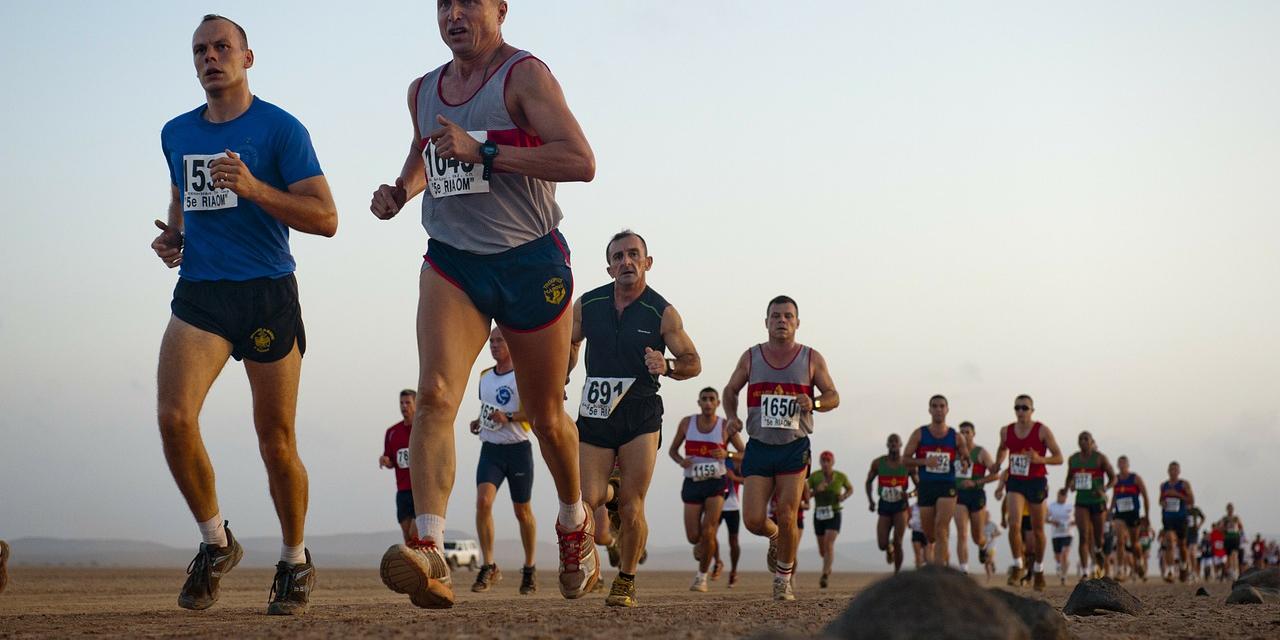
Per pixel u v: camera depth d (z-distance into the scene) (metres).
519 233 4.63
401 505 12.45
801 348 8.67
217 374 4.92
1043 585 15.10
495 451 10.98
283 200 4.79
